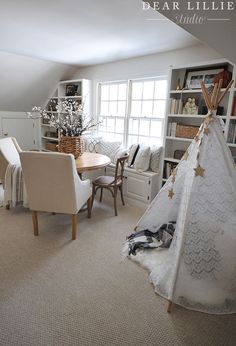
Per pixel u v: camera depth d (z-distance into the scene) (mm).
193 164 1751
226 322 1521
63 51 3387
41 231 2594
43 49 3324
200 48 2902
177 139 3064
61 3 1943
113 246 2352
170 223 2340
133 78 3713
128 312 1567
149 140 3744
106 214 3123
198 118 3029
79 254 2197
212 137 1766
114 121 4234
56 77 4578
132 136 3979
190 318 1538
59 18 2248
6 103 4594
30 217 2938
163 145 3244
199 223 1661
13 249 2234
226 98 2650
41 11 2107
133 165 3518
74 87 4547
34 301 1629
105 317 1522
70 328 1437
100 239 2475
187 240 1635
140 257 2119
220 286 1699
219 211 1713
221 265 1682
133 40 2805
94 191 3035
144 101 3723
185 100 3062
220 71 2650
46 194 2262
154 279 1839
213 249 1686
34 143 5273
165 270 1839
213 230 1681
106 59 3785
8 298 1646
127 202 3576
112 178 3227
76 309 1576
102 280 1865
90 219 2949
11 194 3025
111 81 4078
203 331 1447
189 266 1656
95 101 4410
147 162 3361
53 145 5027
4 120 4730
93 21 2293
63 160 2051
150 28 2416
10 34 2734
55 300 1645
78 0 1884
